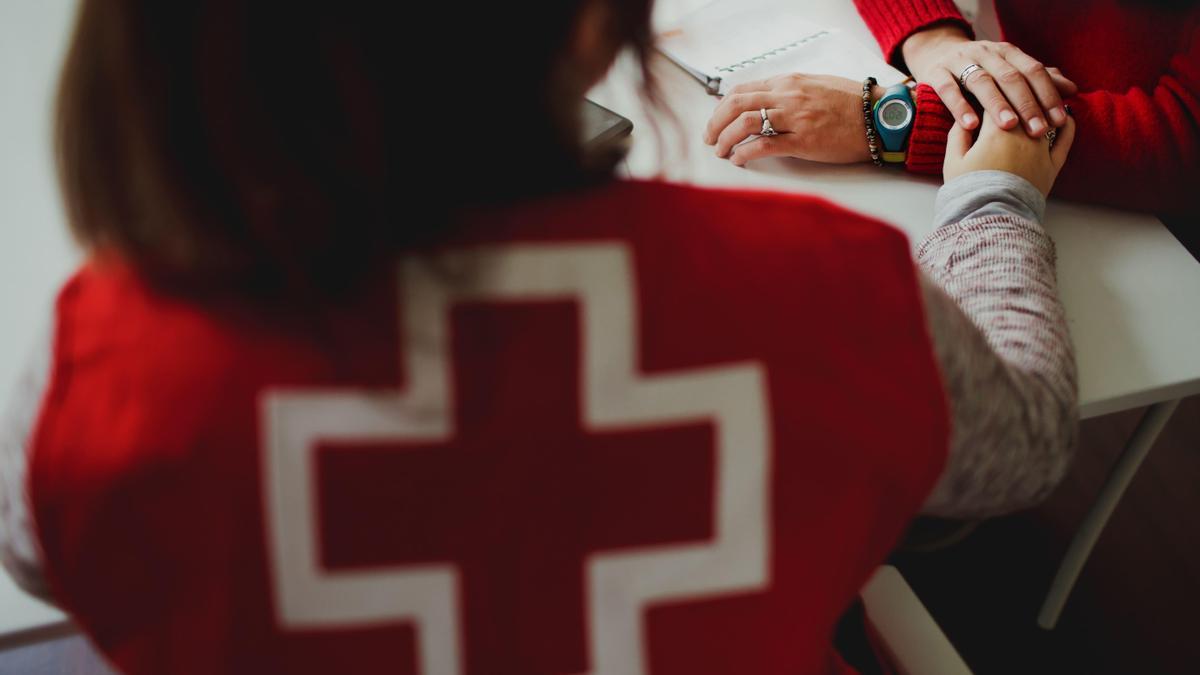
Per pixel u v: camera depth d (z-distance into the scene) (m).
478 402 0.41
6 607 0.60
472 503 0.42
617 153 0.45
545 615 0.45
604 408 0.42
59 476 0.41
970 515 0.59
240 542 0.42
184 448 0.40
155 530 0.42
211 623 0.43
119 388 0.41
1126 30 1.04
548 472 0.43
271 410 0.40
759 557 0.45
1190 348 0.79
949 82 0.94
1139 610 1.49
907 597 0.85
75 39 0.37
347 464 0.41
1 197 0.82
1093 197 0.91
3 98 0.91
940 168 0.93
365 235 0.39
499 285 0.41
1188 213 0.92
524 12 0.38
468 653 0.45
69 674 1.19
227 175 0.37
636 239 0.42
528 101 0.40
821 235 0.44
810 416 0.44
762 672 0.49
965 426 0.49
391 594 0.43
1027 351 0.64
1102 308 0.82
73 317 0.42
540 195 0.42
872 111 0.94
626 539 0.44
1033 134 0.88
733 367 0.43
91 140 0.39
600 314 0.42
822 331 0.44
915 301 0.45
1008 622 1.48
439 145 0.39
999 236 0.75
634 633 0.46
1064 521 1.59
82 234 0.42
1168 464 1.66
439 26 0.37
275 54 0.35
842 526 0.46
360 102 0.36
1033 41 1.12
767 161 0.96
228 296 0.41
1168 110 0.92
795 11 1.13
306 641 0.44
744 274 0.43
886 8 1.09
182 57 0.36
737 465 0.44
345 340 0.40
